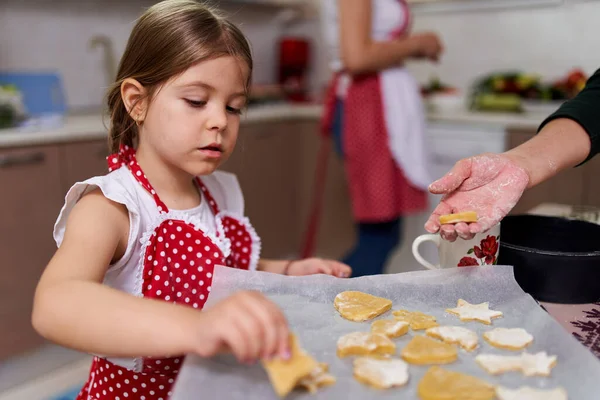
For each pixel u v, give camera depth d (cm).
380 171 199
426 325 69
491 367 59
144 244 82
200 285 87
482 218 77
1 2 222
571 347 60
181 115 79
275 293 75
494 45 287
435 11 299
